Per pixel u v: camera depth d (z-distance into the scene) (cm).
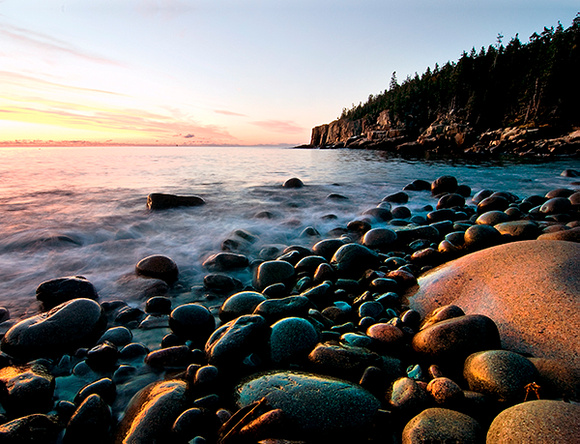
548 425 139
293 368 231
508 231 508
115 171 1653
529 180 1298
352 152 4988
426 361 238
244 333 248
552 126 3619
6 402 199
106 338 276
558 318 245
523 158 2667
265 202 900
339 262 434
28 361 253
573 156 2705
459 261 380
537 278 286
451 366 229
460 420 165
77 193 971
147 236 602
